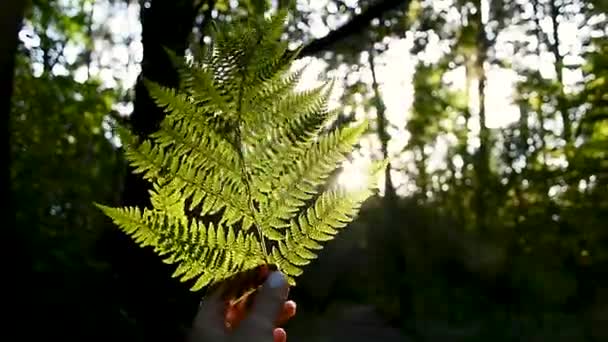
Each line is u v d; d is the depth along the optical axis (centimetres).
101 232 862
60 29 1355
